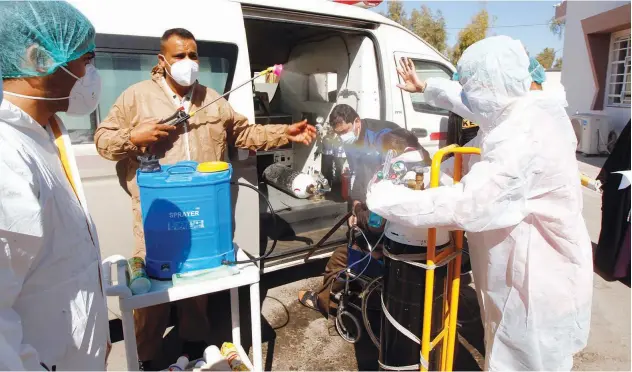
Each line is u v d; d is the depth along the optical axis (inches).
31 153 41.5
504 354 67.0
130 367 67.7
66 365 45.1
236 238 110.8
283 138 90.7
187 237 69.4
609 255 145.6
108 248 96.0
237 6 109.4
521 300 64.4
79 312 46.1
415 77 89.0
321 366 100.6
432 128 156.3
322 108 164.1
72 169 51.8
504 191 56.5
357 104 147.7
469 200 56.3
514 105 61.1
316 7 126.1
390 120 143.0
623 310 126.6
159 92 85.5
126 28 93.1
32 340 42.1
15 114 40.9
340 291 110.7
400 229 70.2
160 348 95.5
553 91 66.0
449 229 69.1
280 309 124.3
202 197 68.9
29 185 37.9
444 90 78.9
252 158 110.5
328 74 160.7
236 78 107.1
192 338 106.7
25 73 41.9
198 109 83.0
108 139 77.7
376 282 96.4
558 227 61.9
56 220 43.4
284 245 125.9
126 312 65.9
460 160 68.2
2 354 32.6
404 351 71.3
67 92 46.3
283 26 157.0
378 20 142.2
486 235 66.4
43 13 41.4
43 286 42.3
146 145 77.4
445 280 72.0
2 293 35.5
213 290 69.1
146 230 68.9
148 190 67.0
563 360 66.3
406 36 151.4
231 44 105.9
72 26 43.4
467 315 120.8
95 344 49.1
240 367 80.5
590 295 66.9
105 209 94.3
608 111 374.9
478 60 60.7
